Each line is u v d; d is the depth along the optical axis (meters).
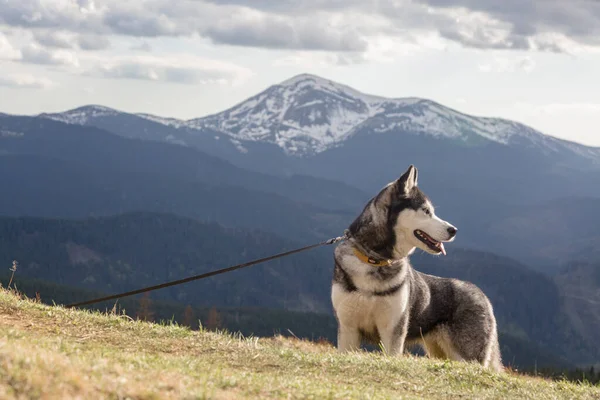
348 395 7.37
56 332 9.07
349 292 11.07
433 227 10.91
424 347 12.52
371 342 11.73
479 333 12.18
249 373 7.93
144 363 7.29
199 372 7.44
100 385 5.83
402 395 8.05
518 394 9.10
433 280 12.39
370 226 11.02
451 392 8.73
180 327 10.08
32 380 5.52
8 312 9.62
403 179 10.99
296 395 7.03
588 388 9.88
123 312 10.64
